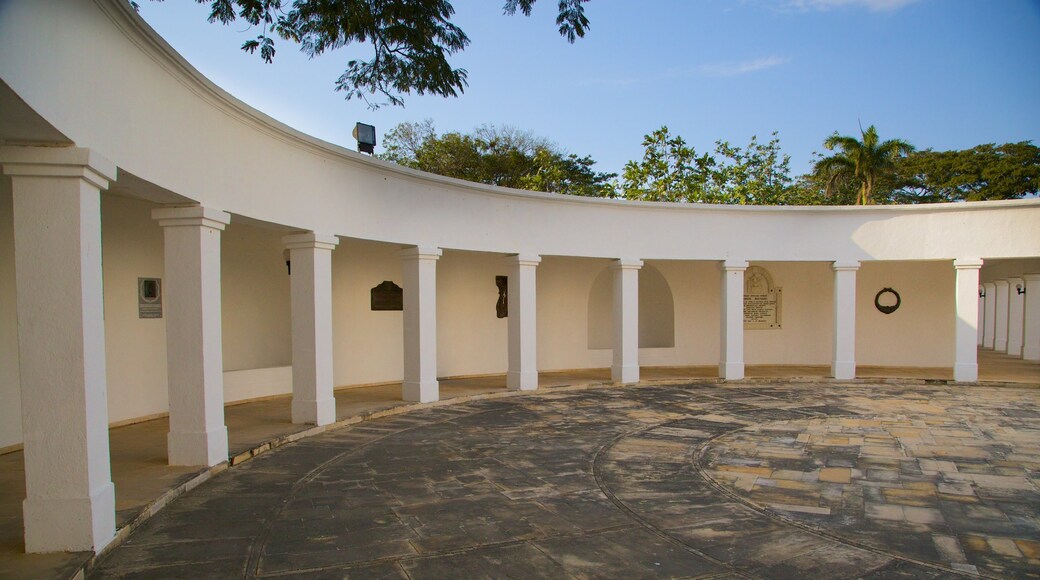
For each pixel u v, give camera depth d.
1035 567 5.11
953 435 10.24
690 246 17.23
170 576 4.80
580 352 19.48
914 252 17.27
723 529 5.93
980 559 5.26
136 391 10.66
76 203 5.01
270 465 8.22
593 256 16.27
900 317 20.25
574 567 5.03
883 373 18.59
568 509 6.49
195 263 7.62
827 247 17.56
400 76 9.82
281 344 13.96
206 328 7.69
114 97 5.79
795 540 5.67
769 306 20.55
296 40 9.32
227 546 5.41
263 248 13.65
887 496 7.00
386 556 5.22
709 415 12.12
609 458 8.70
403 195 12.53
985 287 30.22
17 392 8.59
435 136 38.03
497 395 14.61
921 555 5.34
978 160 37.53
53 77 4.73
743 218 17.48
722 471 8.04
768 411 12.59
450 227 13.63
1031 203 16.31
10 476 7.17
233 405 12.29
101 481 5.20
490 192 14.48
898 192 40.31
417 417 11.84
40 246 4.95
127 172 6.07
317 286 10.45
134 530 5.75
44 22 4.60
